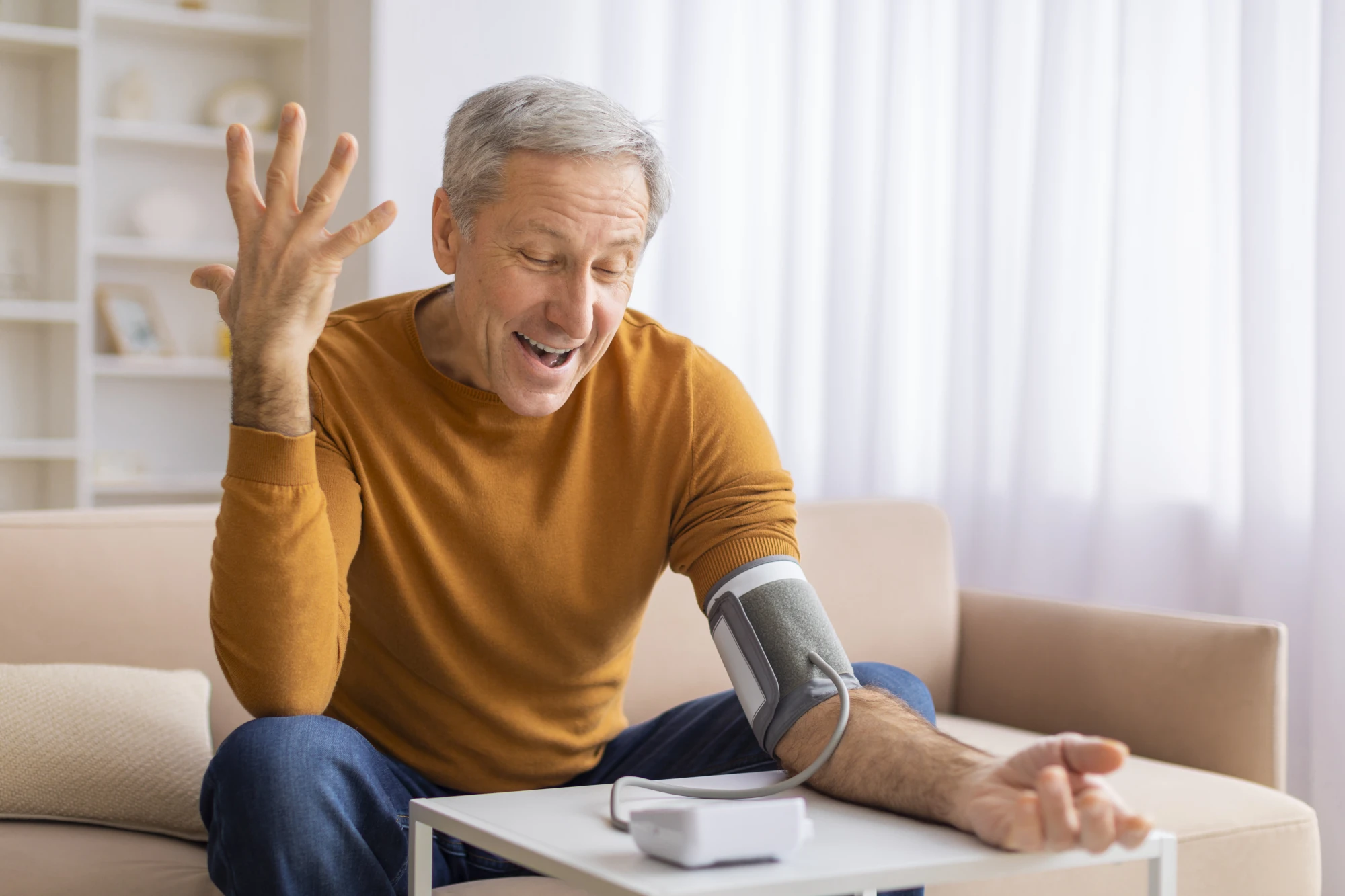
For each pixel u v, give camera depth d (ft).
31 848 4.23
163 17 12.61
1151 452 8.28
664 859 2.54
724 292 10.50
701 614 6.45
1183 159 8.24
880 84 10.00
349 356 4.17
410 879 3.14
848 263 10.04
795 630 3.66
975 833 2.80
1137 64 8.32
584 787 3.28
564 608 4.16
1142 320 8.31
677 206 10.39
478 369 4.13
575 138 3.64
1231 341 8.03
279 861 3.18
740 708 4.18
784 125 10.31
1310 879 5.50
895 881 2.53
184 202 13.25
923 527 7.29
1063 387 8.82
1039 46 8.89
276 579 3.43
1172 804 5.38
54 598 5.06
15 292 12.75
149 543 5.30
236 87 13.28
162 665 5.20
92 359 12.37
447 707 4.17
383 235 10.53
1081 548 8.83
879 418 9.87
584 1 10.80
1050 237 8.82
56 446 12.19
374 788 3.37
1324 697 7.18
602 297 3.81
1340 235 7.18
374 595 4.09
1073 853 2.73
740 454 4.22
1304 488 7.59
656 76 10.66
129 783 4.51
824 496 10.15
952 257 9.53
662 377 4.34
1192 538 8.22
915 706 3.86
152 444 13.53
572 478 4.20
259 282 3.29
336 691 4.27
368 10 10.89
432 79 10.61
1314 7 7.59
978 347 9.34
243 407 3.42
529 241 3.69
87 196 12.25
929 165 9.81
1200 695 6.11
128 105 12.87
